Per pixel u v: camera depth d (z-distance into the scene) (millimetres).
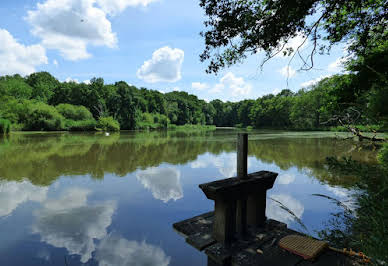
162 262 2939
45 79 69438
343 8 4441
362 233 1675
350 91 6617
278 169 8766
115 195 5738
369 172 1469
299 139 22328
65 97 53188
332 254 2822
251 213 3750
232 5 4418
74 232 3809
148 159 11047
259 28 4484
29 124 35656
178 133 36938
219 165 9719
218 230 3268
